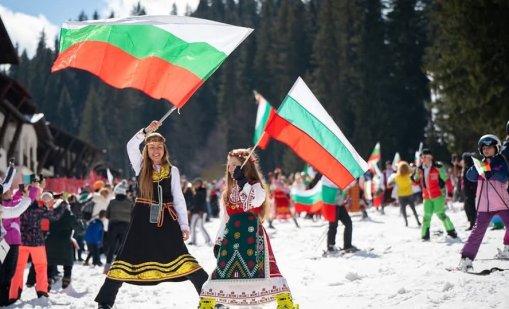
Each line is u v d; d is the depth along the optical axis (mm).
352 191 21203
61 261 10000
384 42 72312
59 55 6887
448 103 37750
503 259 9219
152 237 6477
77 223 10195
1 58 24922
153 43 7035
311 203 20953
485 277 7812
